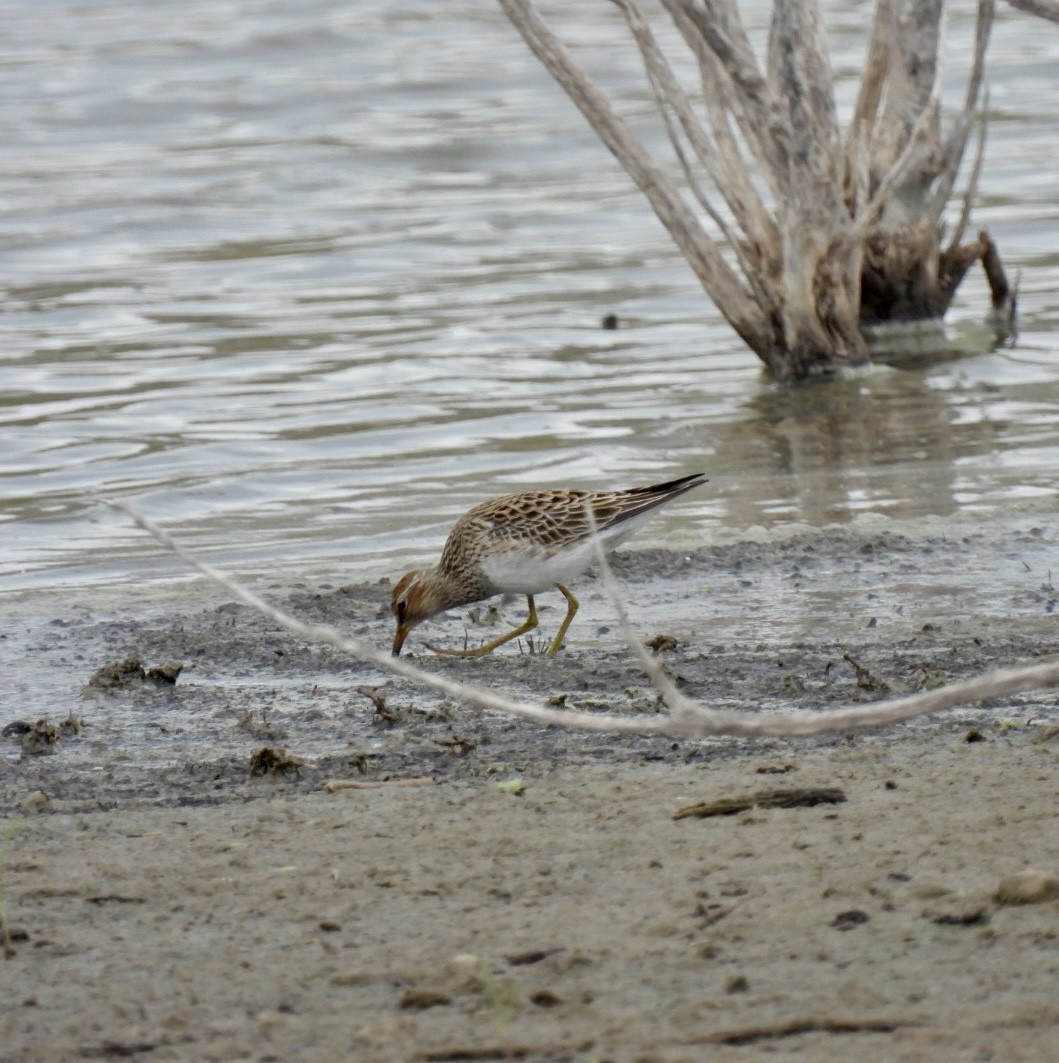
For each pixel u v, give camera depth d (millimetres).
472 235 29375
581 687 10156
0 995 5746
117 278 27000
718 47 19188
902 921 5961
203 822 7715
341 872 6895
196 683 10625
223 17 49000
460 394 20062
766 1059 4977
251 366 21641
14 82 41656
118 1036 5383
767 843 6910
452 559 11352
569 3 50469
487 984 5484
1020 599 11922
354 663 11023
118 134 37594
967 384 19734
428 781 8188
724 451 17234
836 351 20156
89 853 7285
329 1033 5355
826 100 19422
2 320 24375
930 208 21734
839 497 15320
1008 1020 5121
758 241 20141
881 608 11836
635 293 25234
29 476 17047
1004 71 40250
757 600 12250
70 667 11109
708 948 5816
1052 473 15891
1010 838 6758
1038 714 9000
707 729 5309
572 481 16312
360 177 33969
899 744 8398
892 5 21078
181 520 15516
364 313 24500
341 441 18109
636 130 36312
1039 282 25156
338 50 45062
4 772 8781
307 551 14320
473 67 42812
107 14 50094
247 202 32062
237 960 6004
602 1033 5223
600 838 7141
